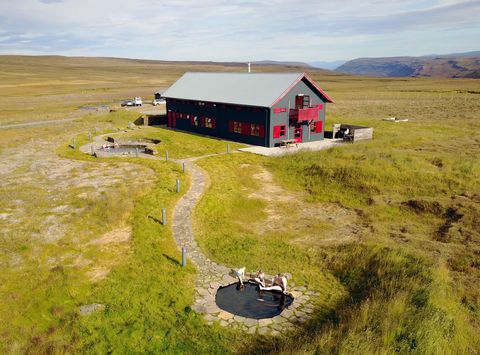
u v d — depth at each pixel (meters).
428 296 12.75
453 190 23.81
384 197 23.91
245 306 14.02
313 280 15.77
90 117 57.94
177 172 30.27
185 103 49.12
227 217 22.34
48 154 37.31
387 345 10.55
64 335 12.27
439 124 49.53
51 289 14.55
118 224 20.77
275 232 20.28
